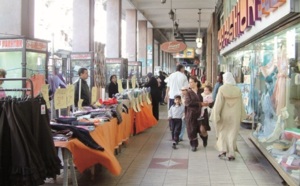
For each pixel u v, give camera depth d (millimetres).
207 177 5406
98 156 4469
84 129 4465
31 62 6922
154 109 11406
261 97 7168
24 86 6457
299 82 4922
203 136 7398
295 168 4559
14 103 3199
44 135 3484
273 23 5145
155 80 11398
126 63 14672
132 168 5898
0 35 7297
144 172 5668
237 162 6270
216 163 6215
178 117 7453
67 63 10336
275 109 6016
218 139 6582
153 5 18156
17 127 3170
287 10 4363
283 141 5473
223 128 6477
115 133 6160
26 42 6742
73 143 4199
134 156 6730
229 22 10594
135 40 18344
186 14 20531
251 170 5773
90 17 11414
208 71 25578
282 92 5637
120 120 6383
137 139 8430
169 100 8742
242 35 8227
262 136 6695
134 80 10094
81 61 10305
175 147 7422
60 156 4430
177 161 6363
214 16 18781
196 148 7199
